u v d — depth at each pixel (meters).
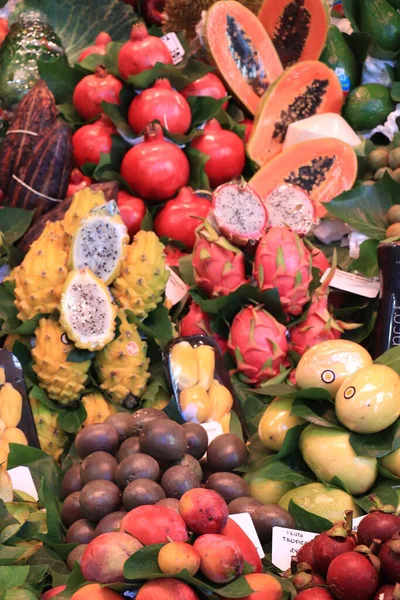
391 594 1.13
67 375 1.90
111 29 3.14
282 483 1.64
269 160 2.62
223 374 1.99
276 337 2.02
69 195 2.41
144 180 2.37
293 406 1.64
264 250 2.06
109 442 1.55
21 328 1.95
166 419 1.53
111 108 2.49
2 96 2.77
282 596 1.21
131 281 2.01
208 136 2.54
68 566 1.40
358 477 1.55
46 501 1.49
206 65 2.66
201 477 1.56
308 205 2.27
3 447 1.77
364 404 1.53
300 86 2.75
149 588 1.10
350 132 2.64
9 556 1.32
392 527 1.20
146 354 2.05
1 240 2.19
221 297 2.07
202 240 2.12
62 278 1.93
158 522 1.18
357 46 2.89
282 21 2.90
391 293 1.98
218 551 1.12
